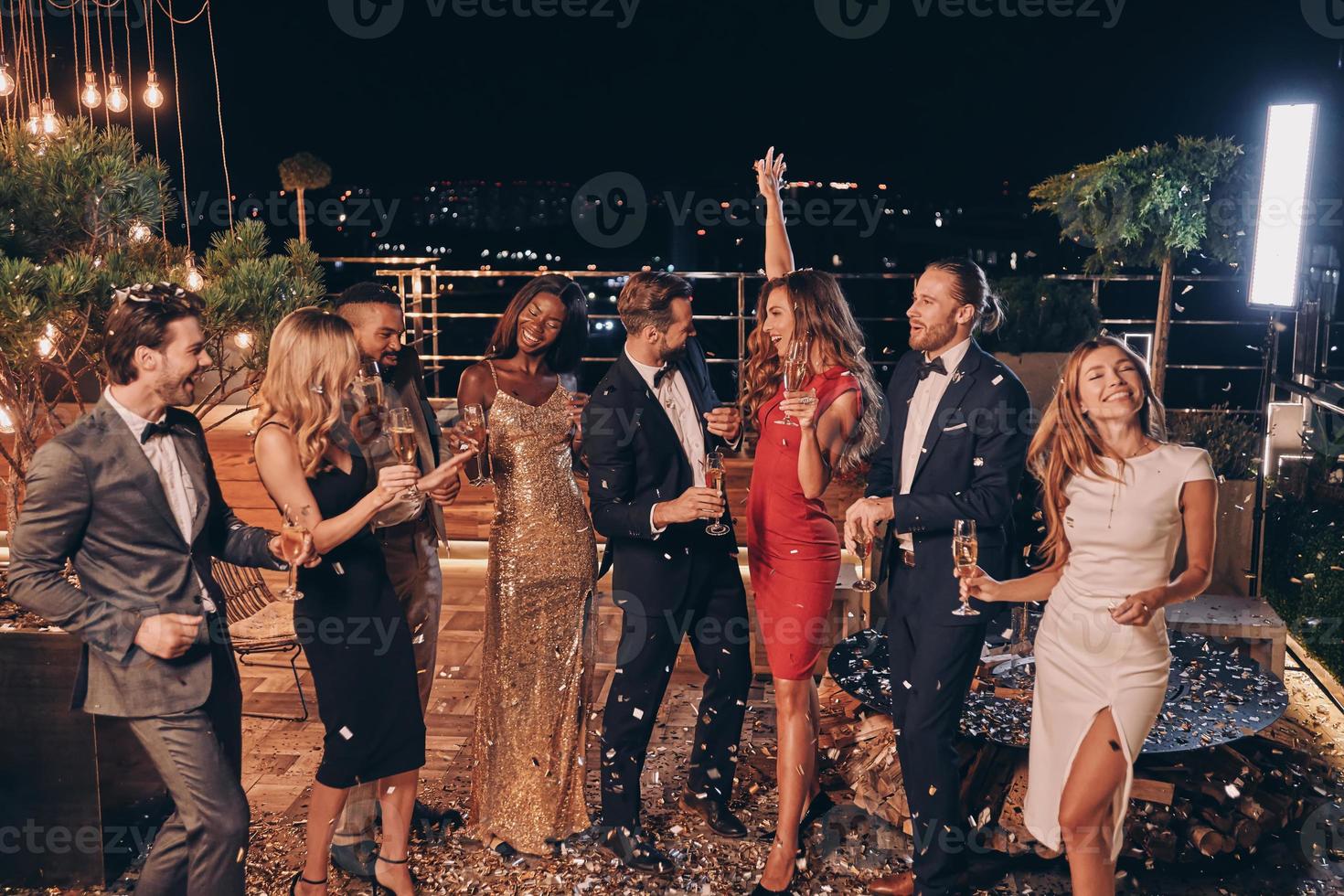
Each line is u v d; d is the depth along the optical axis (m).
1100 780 2.85
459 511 6.07
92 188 3.97
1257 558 5.04
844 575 5.00
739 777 4.07
